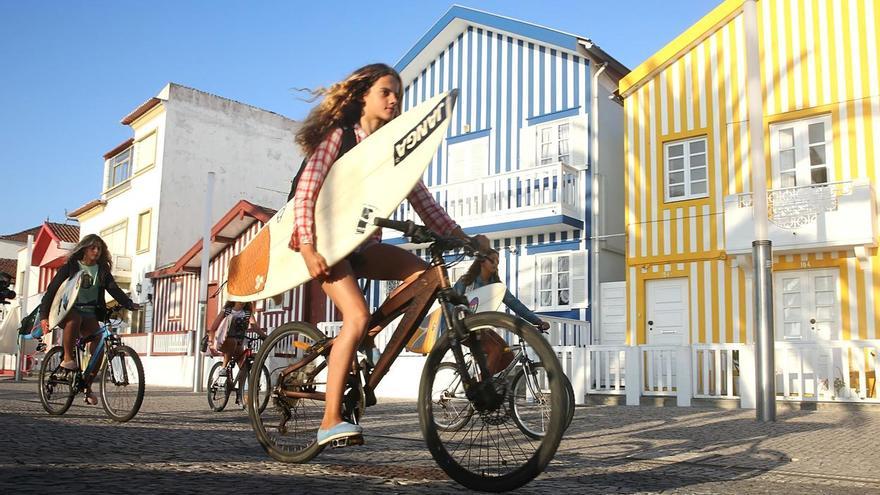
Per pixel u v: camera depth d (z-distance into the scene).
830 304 13.85
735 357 13.56
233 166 28.56
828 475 4.00
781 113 14.58
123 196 29.28
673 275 15.47
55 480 2.93
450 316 3.17
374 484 3.11
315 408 3.64
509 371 3.17
